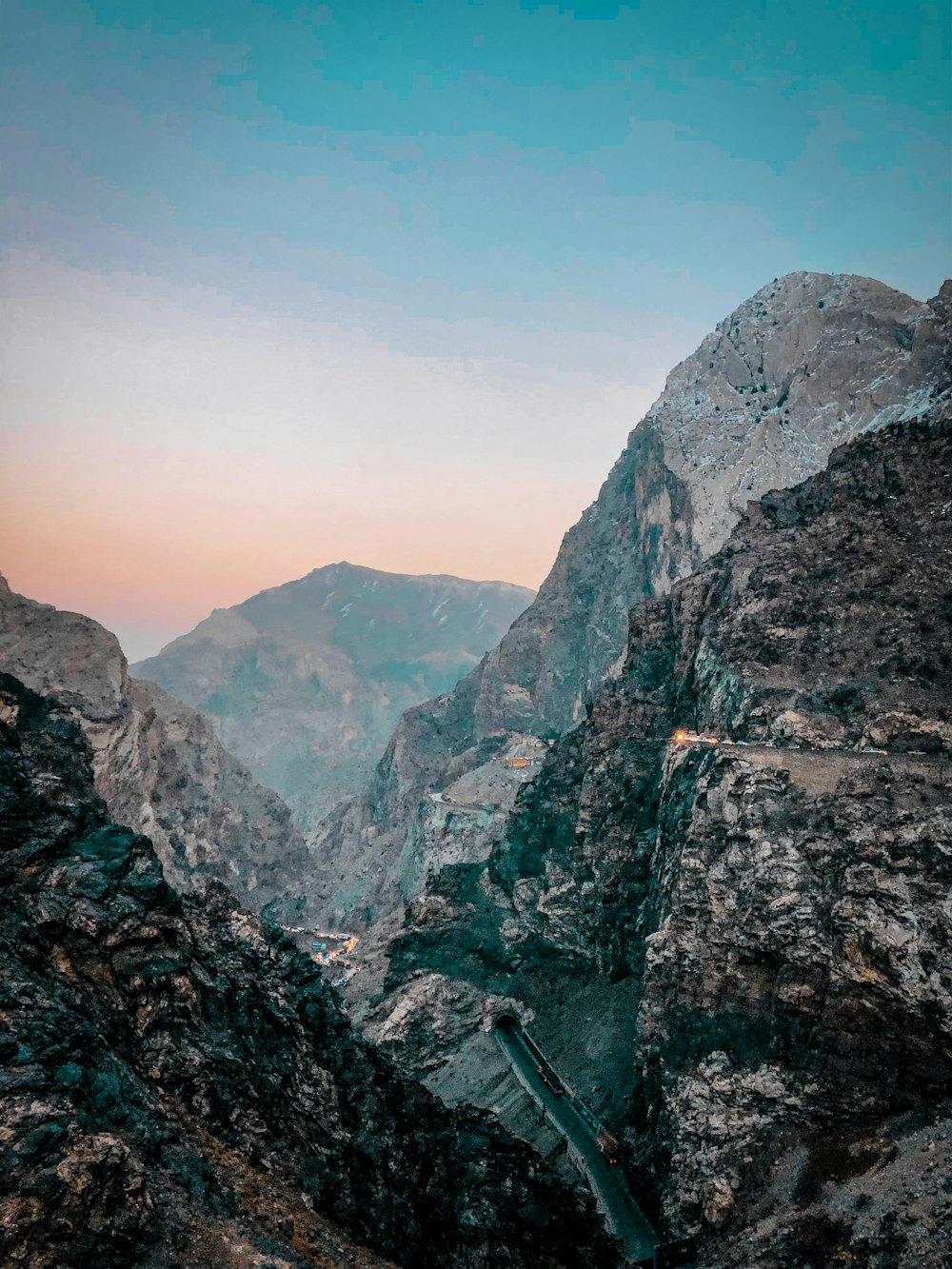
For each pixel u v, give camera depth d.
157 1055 50.22
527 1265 58.69
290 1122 54.34
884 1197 65.12
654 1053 91.25
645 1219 83.88
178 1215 40.19
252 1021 59.66
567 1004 129.50
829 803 87.94
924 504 127.62
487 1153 69.62
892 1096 73.75
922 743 95.56
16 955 48.38
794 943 82.56
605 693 165.38
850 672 108.69
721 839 93.50
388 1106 65.12
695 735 126.38
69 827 58.50
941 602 112.06
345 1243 47.03
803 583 124.88
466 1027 133.62
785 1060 80.69
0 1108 38.16
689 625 142.00
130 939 53.22
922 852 78.69
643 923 116.56
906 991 74.00
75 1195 36.50
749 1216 72.56
